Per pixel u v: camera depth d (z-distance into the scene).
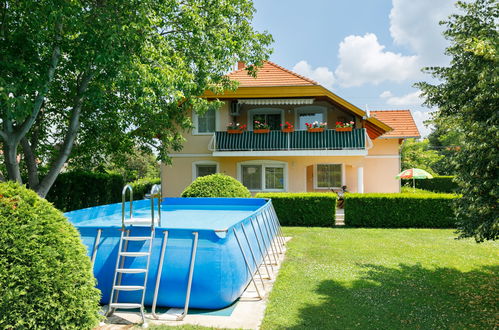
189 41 14.09
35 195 4.31
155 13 11.48
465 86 5.61
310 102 17.47
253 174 18.91
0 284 3.68
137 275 5.61
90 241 5.92
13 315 3.70
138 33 10.40
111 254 5.78
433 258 8.62
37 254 3.87
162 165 19.30
